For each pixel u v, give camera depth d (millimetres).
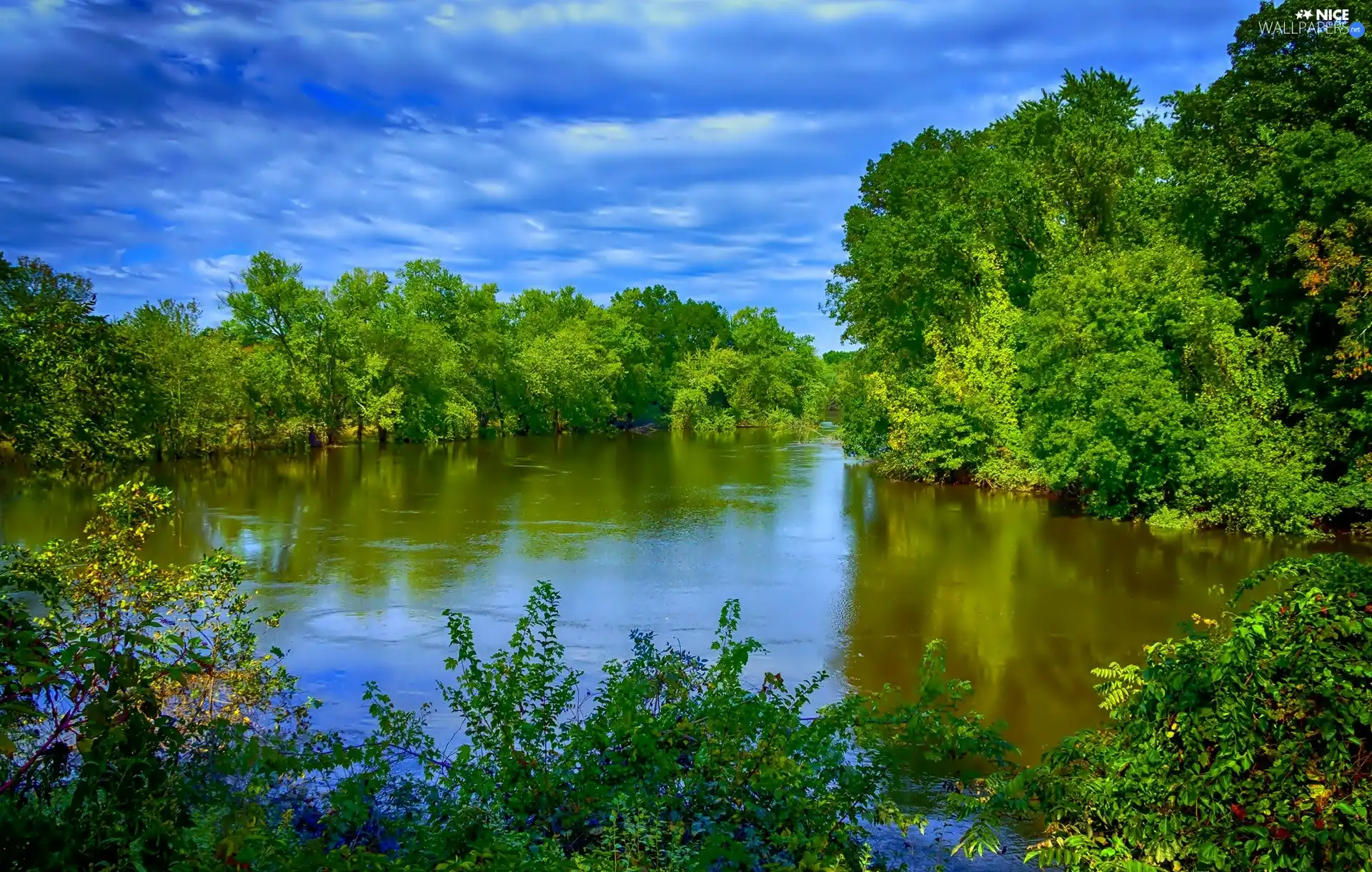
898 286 35375
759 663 13008
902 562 19875
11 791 3482
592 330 76812
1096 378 24062
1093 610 15711
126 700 3701
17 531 21219
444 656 12953
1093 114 31844
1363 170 19578
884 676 12398
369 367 51750
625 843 4719
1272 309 24594
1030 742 10172
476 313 65812
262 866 3904
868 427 37969
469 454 47812
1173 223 27391
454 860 4332
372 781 5621
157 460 39031
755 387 82250
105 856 3545
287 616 15000
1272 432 23266
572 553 20578
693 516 26281
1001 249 34469
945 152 38312
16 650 3389
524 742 5922
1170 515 23719
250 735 8414
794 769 5375
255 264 48719
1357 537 22031
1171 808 5203
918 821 5746
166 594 9398
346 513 25969
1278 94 22391
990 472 32438
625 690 6199
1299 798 4660
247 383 44250
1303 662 4730
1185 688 5285
